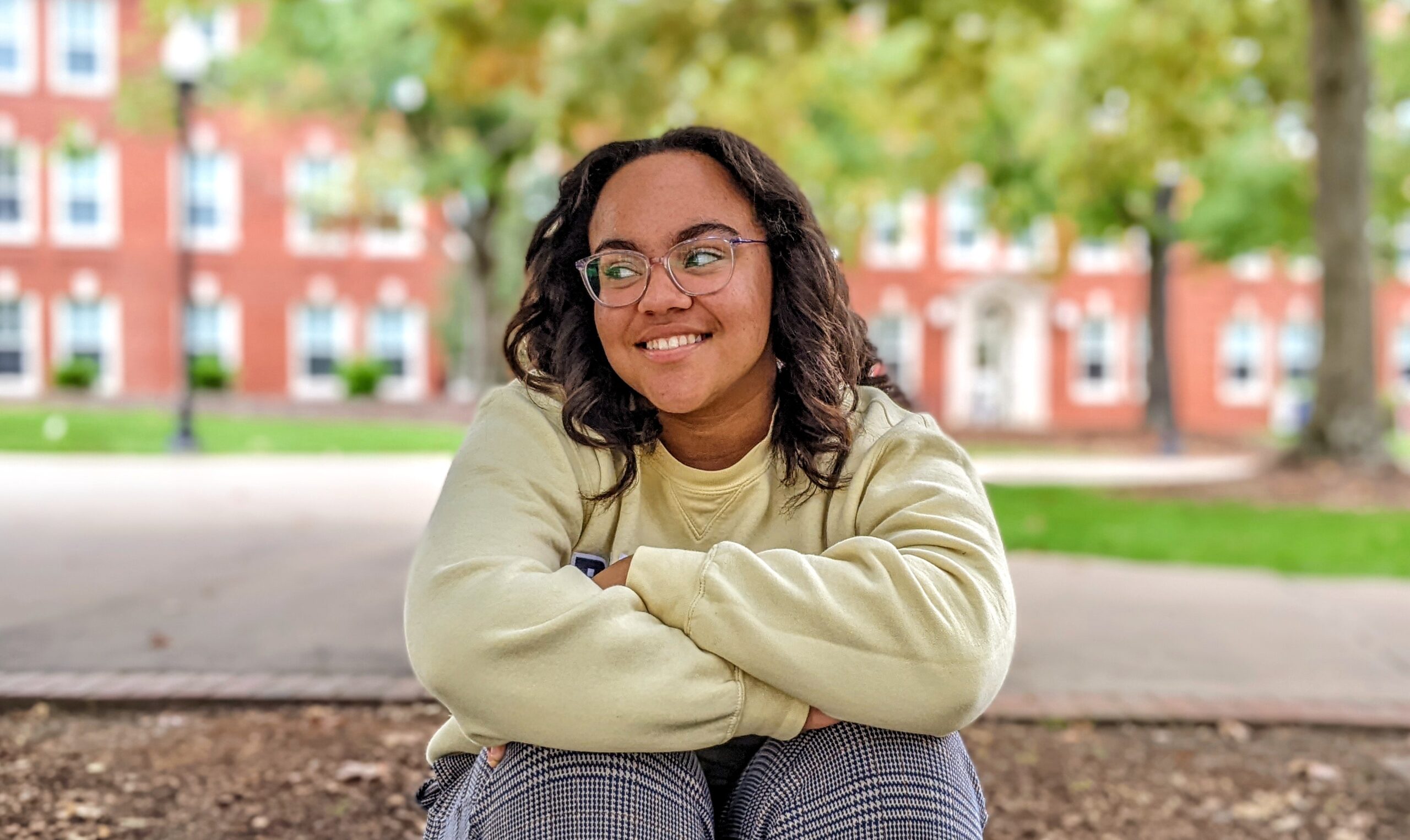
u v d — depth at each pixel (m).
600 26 13.26
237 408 23.03
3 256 25.98
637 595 1.60
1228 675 4.70
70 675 4.27
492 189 23.70
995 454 19.94
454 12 13.09
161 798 3.16
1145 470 16.55
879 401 1.93
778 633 1.56
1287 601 6.27
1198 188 23.97
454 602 1.57
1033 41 13.76
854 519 1.80
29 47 25.81
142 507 9.55
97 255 26.41
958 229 30.50
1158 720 4.09
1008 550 7.95
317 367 27.83
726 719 1.57
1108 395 30.66
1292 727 4.10
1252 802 3.39
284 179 27.17
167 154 26.66
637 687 1.52
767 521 1.82
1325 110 12.78
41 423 18.20
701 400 1.71
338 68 21.42
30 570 6.62
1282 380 31.23
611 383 1.81
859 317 1.96
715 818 1.74
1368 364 12.73
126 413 21.31
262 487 11.32
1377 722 4.07
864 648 1.56
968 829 1.56
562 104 13.45
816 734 1.62
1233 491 11.64
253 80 21.50
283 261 27.34
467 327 29.06
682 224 1.70
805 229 1.77
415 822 3.06
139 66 26.12
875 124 16.95
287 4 21.14
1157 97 14.25
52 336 26.33
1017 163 21.55
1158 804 3.37
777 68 13.65
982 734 3.96
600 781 1.53
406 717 3.99
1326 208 12.81
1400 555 7.91
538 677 1.53
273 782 3.31
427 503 10.16
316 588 6.19
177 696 4.02
